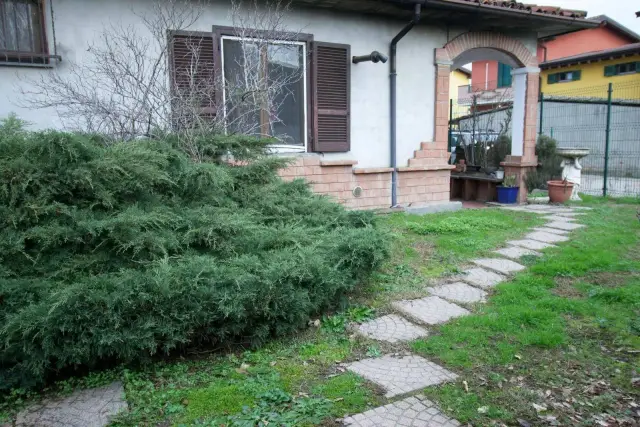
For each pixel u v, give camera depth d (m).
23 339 2.62
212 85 5.87
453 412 2.54
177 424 2.44
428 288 4.55
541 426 2.44
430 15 7.88
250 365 3.09
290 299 3.28
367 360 3.15
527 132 9.88
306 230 4.21
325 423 2.43
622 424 2.47
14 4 5.34
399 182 8.23
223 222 3.71
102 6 5.73
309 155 7.28
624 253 5.76
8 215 3.09
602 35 24.52
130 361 2.98
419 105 8.33
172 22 5.80
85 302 2.67
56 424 2.45
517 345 3.34
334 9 7.27
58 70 5.56
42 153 3.38
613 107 15.31
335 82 7.37
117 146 3.79
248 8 6.62
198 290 2.96
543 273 4.95
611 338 3.48
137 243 3.23
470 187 10.98
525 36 9.43
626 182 13.61
